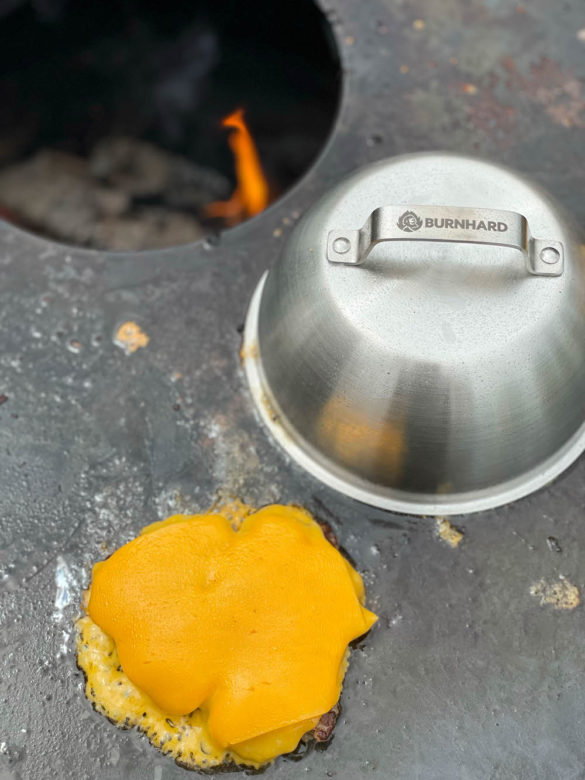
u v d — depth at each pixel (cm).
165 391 34
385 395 28
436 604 31
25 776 28
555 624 30
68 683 29
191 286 36
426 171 30
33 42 50
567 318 28
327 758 28
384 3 43
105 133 56
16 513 32
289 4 44
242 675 26
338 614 28
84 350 35
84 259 37
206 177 56
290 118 52
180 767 28
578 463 33
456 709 29
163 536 29
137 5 49
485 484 31
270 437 33
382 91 41
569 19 42
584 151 39
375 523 32
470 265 27
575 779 28
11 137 53
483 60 41
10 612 30
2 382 34
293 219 38
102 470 33
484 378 27
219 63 52
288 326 30
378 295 27
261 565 27
